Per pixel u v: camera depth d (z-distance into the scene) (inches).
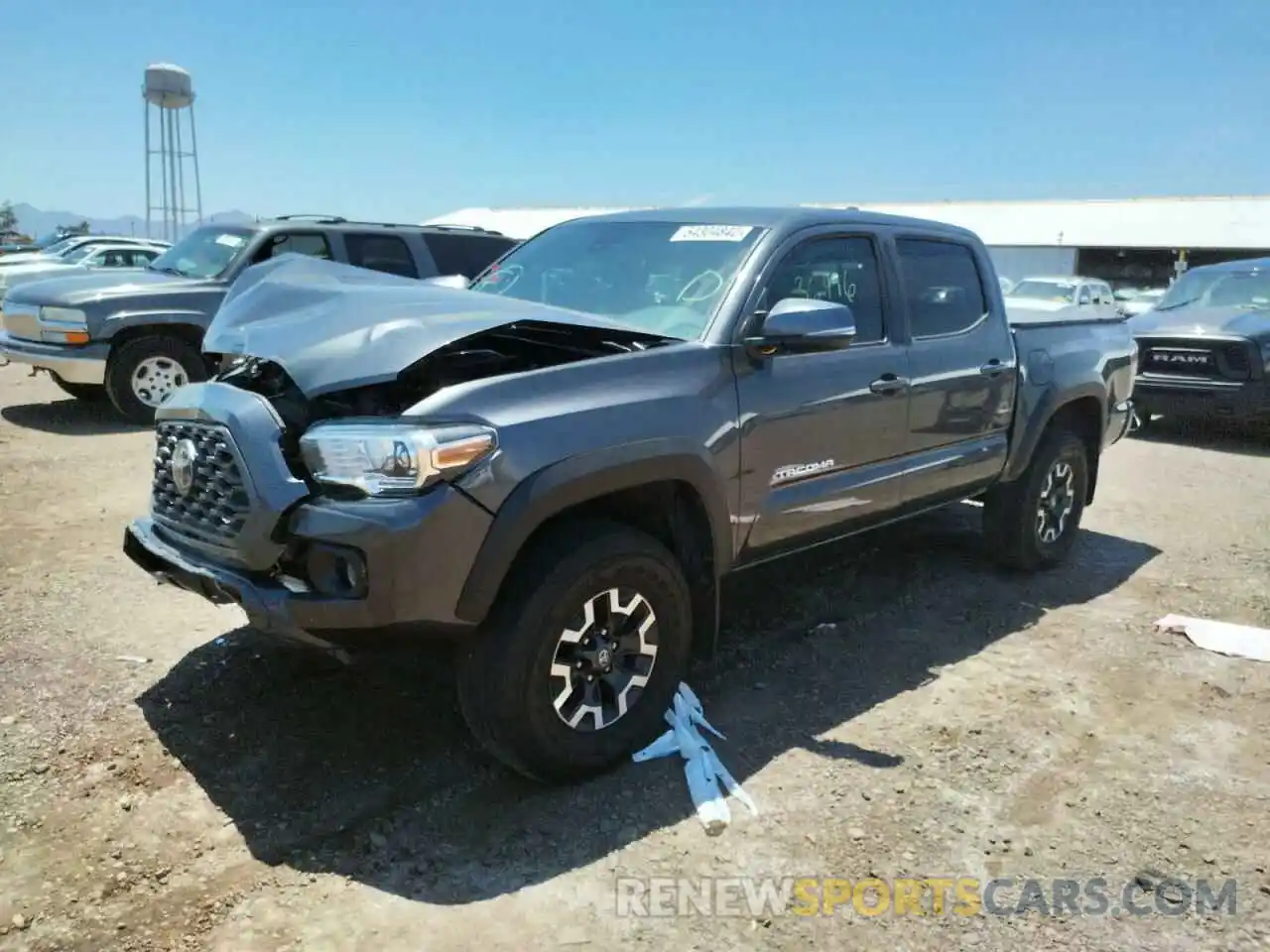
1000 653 178.1
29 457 307.6
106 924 101.9
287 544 118.3
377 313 128.4
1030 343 212.1
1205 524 269.7
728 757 138.4
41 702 147.0
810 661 172.4
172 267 398.0
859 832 121.3
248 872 111.2
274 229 378.0
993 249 1432.1
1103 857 117.6
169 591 193.8
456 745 139.6
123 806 122.3
